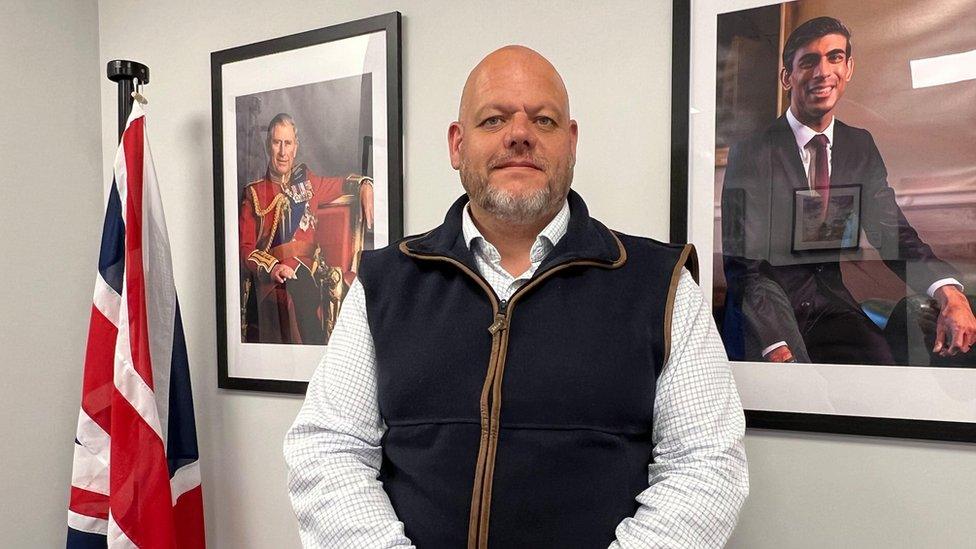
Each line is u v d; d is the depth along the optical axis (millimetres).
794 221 1104
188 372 1600
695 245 1176
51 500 1741
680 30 1164
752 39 1126
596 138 1260
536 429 861
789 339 1111
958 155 999
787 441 1129
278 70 1552
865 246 1060
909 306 1034
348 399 971
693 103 1171
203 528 1593
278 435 1600
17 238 1666
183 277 1739
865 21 1052
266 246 1587
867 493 1077
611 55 1241
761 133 1125
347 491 881
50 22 1737
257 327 1607
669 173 1200
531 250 1003
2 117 1635
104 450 1514
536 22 1302
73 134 1795
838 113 1072
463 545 856
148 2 1768
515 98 947
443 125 1393
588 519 844
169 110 1745
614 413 864
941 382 1016
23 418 1679
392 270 1012
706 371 883
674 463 853
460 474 868
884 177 1045
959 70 995
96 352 1521
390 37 1407
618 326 891
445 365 906
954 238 1004
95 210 1851
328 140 1498
